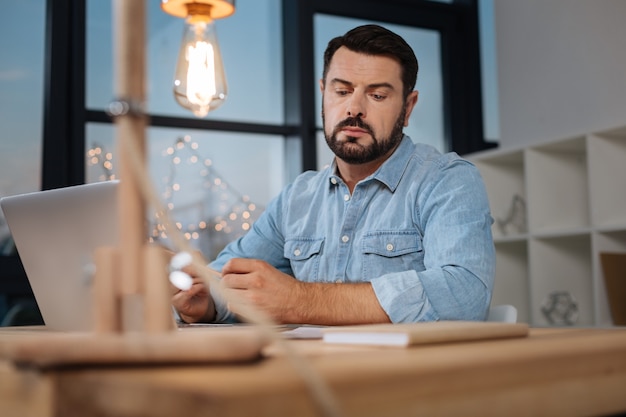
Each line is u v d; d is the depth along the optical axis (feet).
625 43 10.50
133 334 2.46
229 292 2.26
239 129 12.39
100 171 11.57
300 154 12.65
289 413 1.83
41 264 4.08
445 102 14.46
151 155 11.87
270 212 7.32
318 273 6.73
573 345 2.65
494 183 11.57
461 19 14.62
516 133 12.26
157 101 11.92
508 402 2.28
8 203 4.09
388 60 6.43
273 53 12.96
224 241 12.26
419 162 6.55
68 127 11.34
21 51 11.26
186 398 1.81
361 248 6.50
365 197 6.63
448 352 2.47
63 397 2.16
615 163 9.77
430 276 5.04
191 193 12.10
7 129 11.10
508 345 2.67
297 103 12.72
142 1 2.40
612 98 10.68
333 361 2.22
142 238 2.51
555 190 10.68
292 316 4.88
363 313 4.90
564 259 10.59
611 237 9.59
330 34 13.34
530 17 12.01
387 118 6.43
